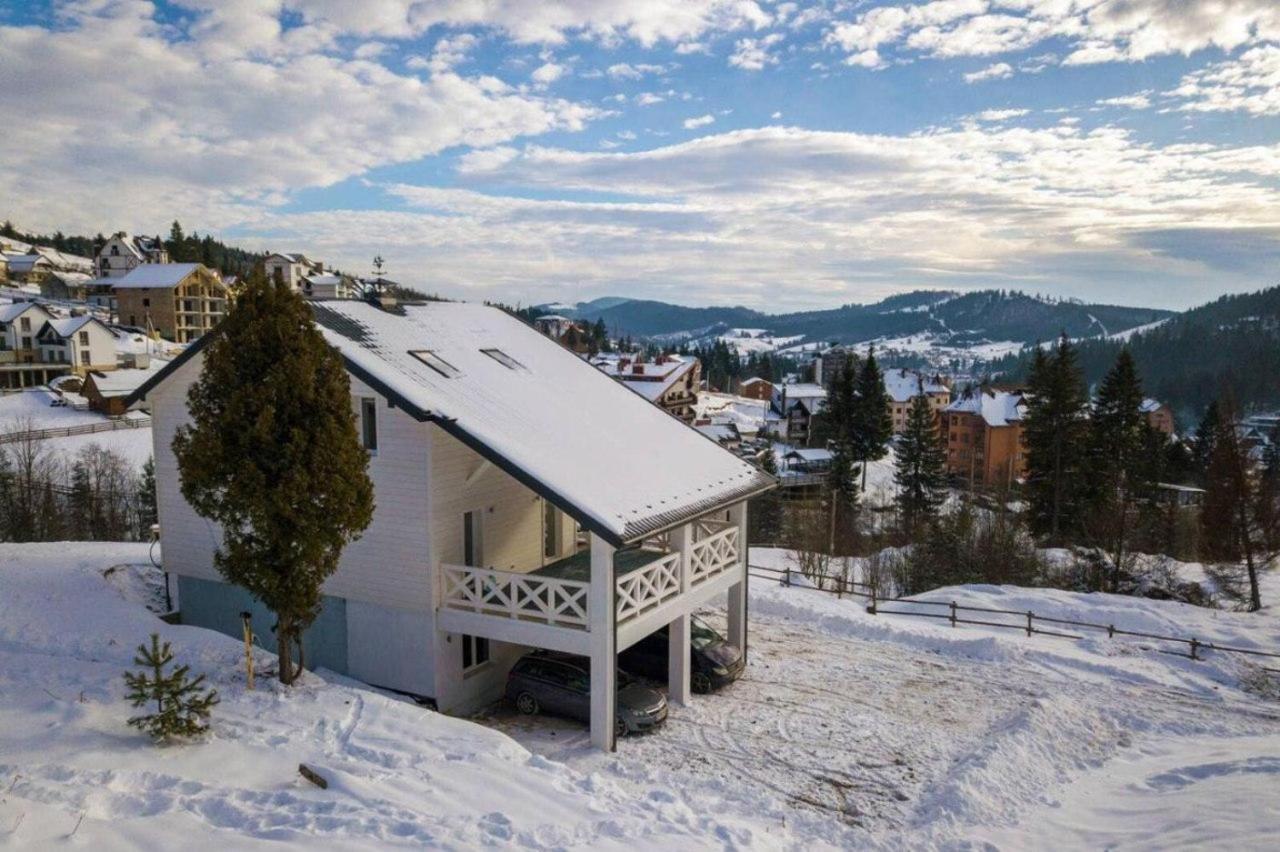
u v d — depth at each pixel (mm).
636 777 12680
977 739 14547
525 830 9125
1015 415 79625
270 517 12117
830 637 20719
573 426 16938
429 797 9719
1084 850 10570
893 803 12172
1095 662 18625
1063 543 43094
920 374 119062
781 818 11422
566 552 19328
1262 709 16266
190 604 17922
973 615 22891
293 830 8406
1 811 7875
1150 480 46031
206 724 11039
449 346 18672
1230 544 31547
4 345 80375
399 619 15320
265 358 12062
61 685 12297
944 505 59875
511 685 15812
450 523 15336
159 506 18062
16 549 21531
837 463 60438
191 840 7961
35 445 49500
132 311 99375
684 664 16219
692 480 16984
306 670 15430
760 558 35625
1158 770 13242
